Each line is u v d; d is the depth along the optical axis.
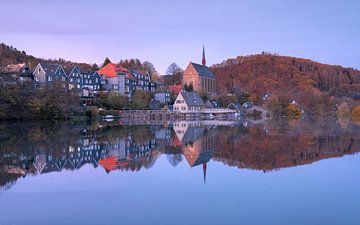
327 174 24.94
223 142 45.19
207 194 20.02
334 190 20.75
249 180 23.28
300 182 22.70
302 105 181.75
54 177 24.64
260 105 192.25
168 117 136.12
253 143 43.62
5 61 148.25
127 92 154.75
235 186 21.75
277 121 111.19
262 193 20.17
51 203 18.56
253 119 132.12
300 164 28.80
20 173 25.98
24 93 92.50
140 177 24.44
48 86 101.12
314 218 16.19
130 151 37.56
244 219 16.05
